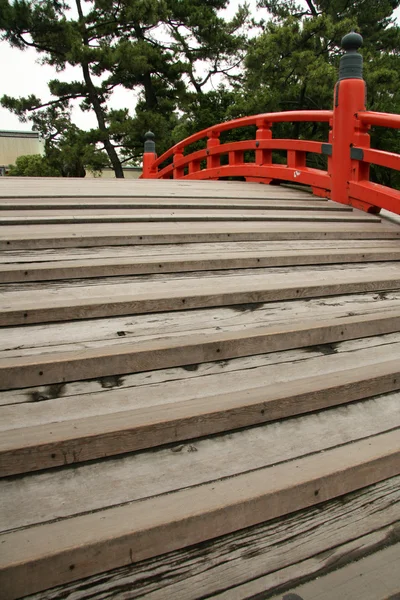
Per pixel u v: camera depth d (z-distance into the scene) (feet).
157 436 6.15
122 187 18.57
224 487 5.61
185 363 7.64
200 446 6.28
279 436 6.61
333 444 6.60
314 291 10.28
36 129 76.18
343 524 5.67
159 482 5.72
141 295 9.11
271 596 4.83
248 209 16.22
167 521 5.05
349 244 13.64
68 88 69.31
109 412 6.53
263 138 24.25
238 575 4.98
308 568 5.13
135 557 4.94
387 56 55.01
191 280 10.26
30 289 9.21
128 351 7.30
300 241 13.50
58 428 5.96
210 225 13.76
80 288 9.43
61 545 4.71
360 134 17.60
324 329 8.67
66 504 5.32
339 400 7.32
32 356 7.11
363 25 67.05
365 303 10.28
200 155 30.48
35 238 10.95
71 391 6.84
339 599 4.82
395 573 5.13
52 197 15.19
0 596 4.46
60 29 63.52
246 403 6.64
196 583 4.86
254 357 8.07
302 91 54.19
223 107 58.44
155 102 73.15
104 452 5.92
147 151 40.96
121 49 62.44
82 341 7.75
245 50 70.08
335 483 5.93
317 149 19.80
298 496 5.70
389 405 7.53
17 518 5.10
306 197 19.33
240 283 10.31
